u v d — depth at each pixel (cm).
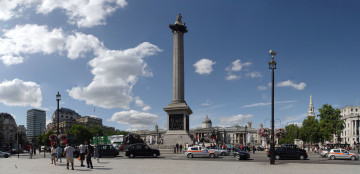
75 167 2933
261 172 2458
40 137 16088
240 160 4016
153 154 4634
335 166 3041
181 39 7238
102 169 2717
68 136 7106
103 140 8706
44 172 2500
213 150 4634
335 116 10275
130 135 7394
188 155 4653
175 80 7025
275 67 3341
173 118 6688
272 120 3294
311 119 10812
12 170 2695
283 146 4503
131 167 2897
